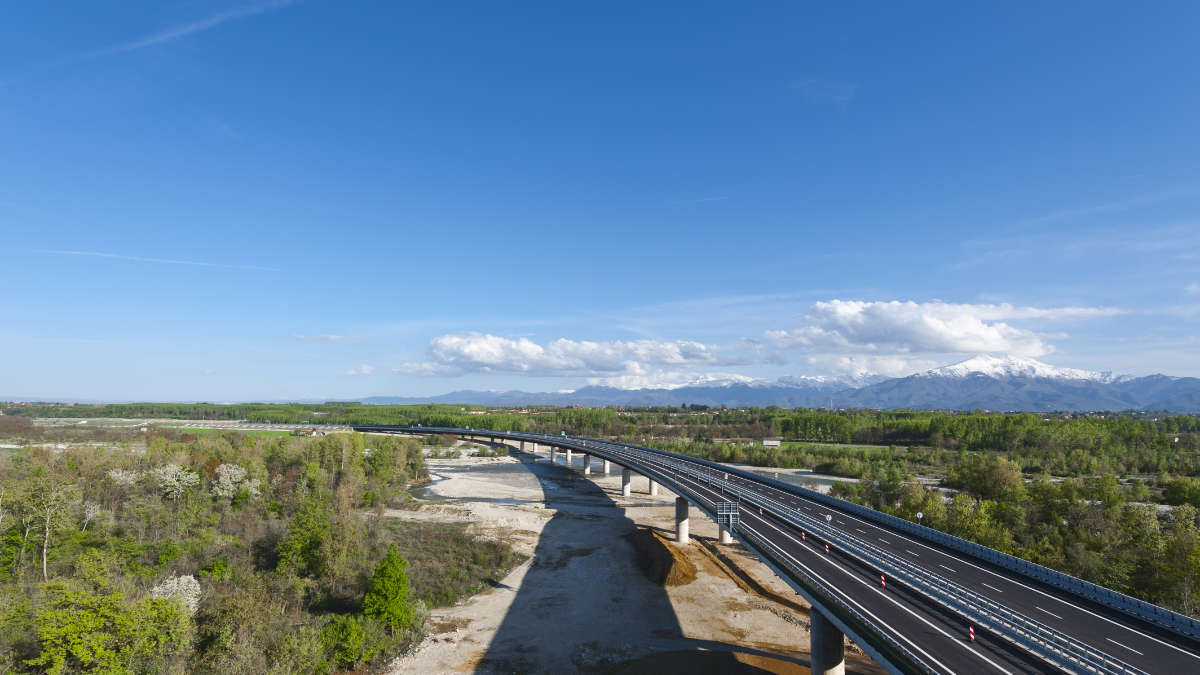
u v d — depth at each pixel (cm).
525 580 9188
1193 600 6856
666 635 7238
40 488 7681
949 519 10512
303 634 6034
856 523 8912
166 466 10875
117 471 10888
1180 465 18888
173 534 8969
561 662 6506
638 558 10406
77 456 12075
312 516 8506
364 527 10425
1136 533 9562
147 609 5369
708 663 6156
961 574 6141
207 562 8038
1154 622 4806
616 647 6894
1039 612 5031
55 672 4719
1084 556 8338
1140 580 7756
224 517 10269
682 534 11481
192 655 5616
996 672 3850
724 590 8775
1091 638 4484
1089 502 13350
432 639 6988
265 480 12762
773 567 6419
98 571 5781
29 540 7475
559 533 12075
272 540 8975
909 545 7456
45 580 6962
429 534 11031
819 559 6588
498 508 14188
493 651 6738
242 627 5894
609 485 18925
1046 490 12769
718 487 12100
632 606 8150
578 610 7994
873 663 6419
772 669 6072
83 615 5009
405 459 19275
